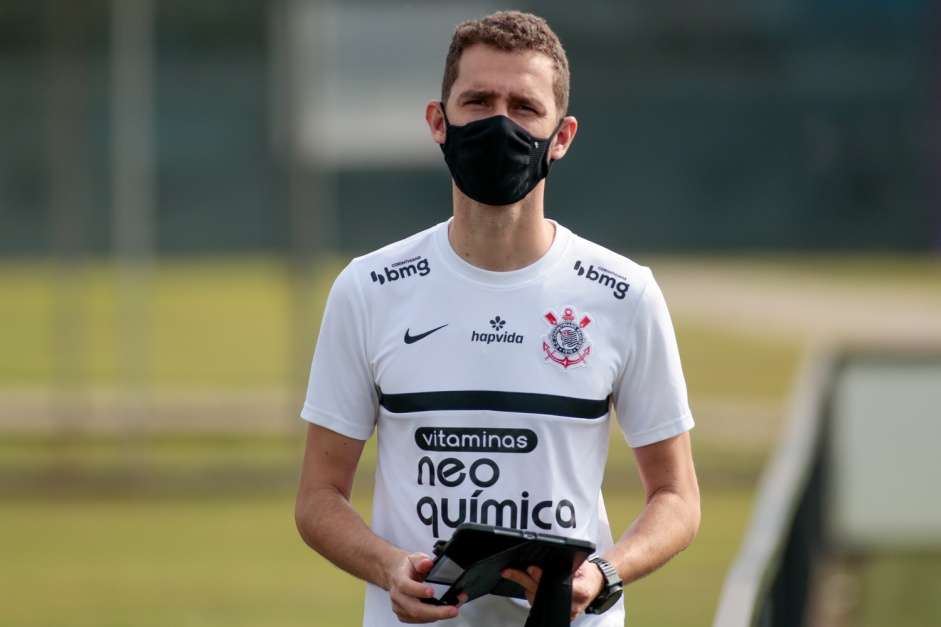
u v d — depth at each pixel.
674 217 140.75
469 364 8.64
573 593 8.23
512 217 8.70
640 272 8.99
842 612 27.16
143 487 38.53
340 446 9.12
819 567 27.27
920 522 32.53
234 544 31.83
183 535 32.88
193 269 127.69
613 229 140.88
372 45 49.91
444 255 8.84
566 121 8.89
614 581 8.40
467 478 8.57
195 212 138.50
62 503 36.62
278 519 34.81
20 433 46.34
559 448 8.63
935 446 32.44
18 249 135.38
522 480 8.56
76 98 45.03
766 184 139.50
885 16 135.00
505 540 7.75
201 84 136.25
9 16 123.31
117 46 42.50
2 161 134.38
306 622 24.53
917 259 132.12
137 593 26.97
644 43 137.75
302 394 43.56
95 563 29.77
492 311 8.70
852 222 138.62
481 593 8.30
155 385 58.94
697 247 140.38
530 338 8.67
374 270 8.95
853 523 32.56
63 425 47.91
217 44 135.25
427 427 8.64
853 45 135.88
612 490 37.12
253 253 139.00
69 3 42.34
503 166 8.44
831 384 32.06
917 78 135.25
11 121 133.88
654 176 140.38
